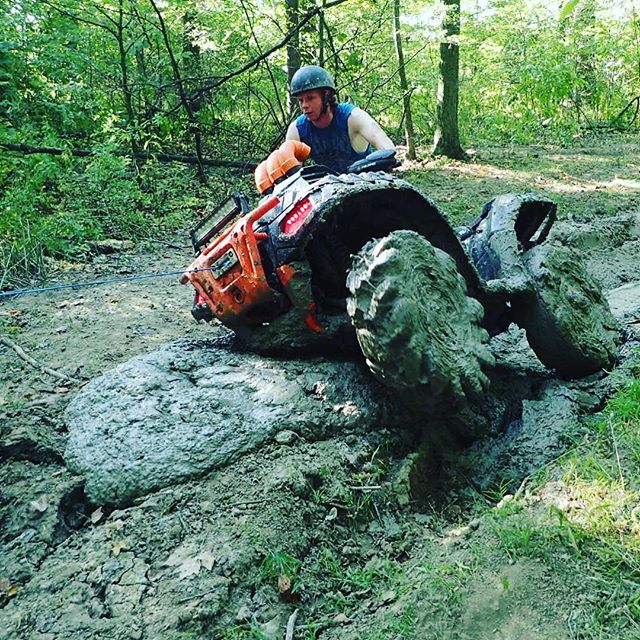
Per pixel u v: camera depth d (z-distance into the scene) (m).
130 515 2.79
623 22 16.45
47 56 9.30
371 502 3.02
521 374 4.05
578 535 2.55
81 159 8.64
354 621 2.47
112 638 2.30
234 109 12.32
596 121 16.73
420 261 3.08
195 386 3.42
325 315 3.59
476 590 2.41
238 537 2.66
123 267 6.60
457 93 11.84
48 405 3.55
